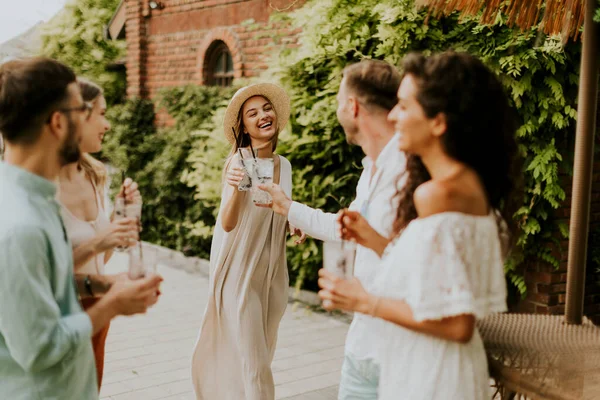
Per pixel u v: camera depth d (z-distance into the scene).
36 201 1.68
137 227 2.05
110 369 4.57
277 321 3.47
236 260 3.28
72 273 1.81
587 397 1.82
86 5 12.84
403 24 5.11
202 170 7.19
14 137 1.67
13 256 1.57
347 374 2.31
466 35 4.91
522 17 3.13
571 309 2.38
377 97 2.26
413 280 1.62
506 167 1.73
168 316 5.84
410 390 1.74
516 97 4.68
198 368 3.42
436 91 1.63
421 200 1.65
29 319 1.58
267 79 6.22
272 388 3.34
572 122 4.88
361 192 2.39
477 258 1.65
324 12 5.72
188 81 9.30
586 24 2.43
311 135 5.77
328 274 1.78
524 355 2.01
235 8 8.35
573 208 2.44
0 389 1.67
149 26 9.85
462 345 1.72
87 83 2.28
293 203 2.86
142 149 9.24
